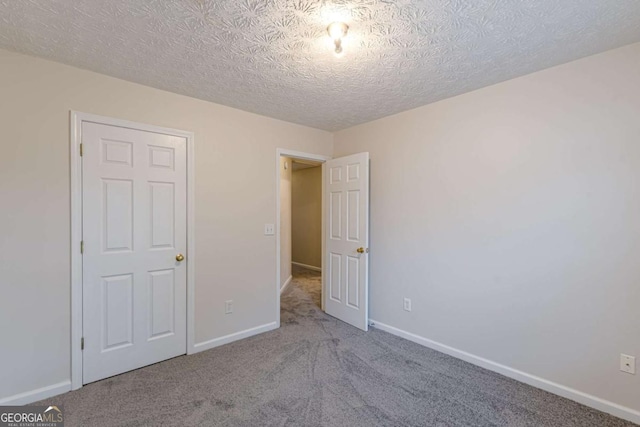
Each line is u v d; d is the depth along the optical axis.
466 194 2.53
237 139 2.94
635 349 1.80
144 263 2.42
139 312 2.40
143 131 2.40
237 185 2.95
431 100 2.69
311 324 3.36
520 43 1.78
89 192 2.17
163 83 2.36
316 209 6.69
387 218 3.15
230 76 2.22
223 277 2.86
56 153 2.05
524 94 2.21
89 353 2.18
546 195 2.12
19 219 1.93
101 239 2.23
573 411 1.90
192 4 1.44
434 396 2.04
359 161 3.25
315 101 2.71
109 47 1.84
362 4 1.43
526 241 2.21
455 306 2.60
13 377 1.92
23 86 1.94
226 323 2.88
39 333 2.00
